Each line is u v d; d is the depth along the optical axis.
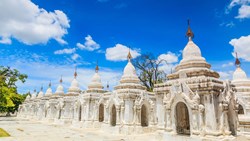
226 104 15.92
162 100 19.36
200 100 16.25
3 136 23.25
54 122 45.22
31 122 47.50
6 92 39.97
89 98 34.44
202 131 15.46
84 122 34.16
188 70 17.98
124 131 25.16
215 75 18.03
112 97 27.94
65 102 41.94
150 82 46.41
